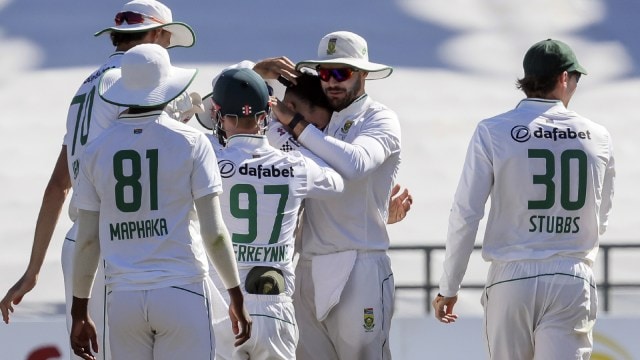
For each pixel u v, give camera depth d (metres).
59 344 26.77
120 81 14.88
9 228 45.44
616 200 50.28
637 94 61.44
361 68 18.09
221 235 14.62
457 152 54.91
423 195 50.00
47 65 62.22
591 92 61.72
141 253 14.53
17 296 17.81
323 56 18.48
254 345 16.42
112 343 14.80
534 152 16.72
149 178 14.49
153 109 14.66
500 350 17.08
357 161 17.53
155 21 17.14
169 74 14.85
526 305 16.70
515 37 67.44
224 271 14.76
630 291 33.62
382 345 18.59
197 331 14.50
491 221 17.08
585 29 68.00
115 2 69.38
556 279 16.62
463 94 60.66
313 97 18.66
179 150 14.52
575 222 16.80
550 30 68.12
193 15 65.25
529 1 72.19
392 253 37.34
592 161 16.86
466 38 66.94
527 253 16.72
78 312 15.12
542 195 16.69
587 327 16.97
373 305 18.36
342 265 18.28
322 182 17.16
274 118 18.52
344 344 18.53
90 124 16.58
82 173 14.80
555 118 16.97
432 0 71.56
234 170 16.69
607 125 58.00
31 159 53.34
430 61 64.38
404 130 56.53
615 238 44.59
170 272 14.45
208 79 55.19
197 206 14.60
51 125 56.66
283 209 16.80
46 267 37.34
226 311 15.89
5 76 61.47
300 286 18.77
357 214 18.36
